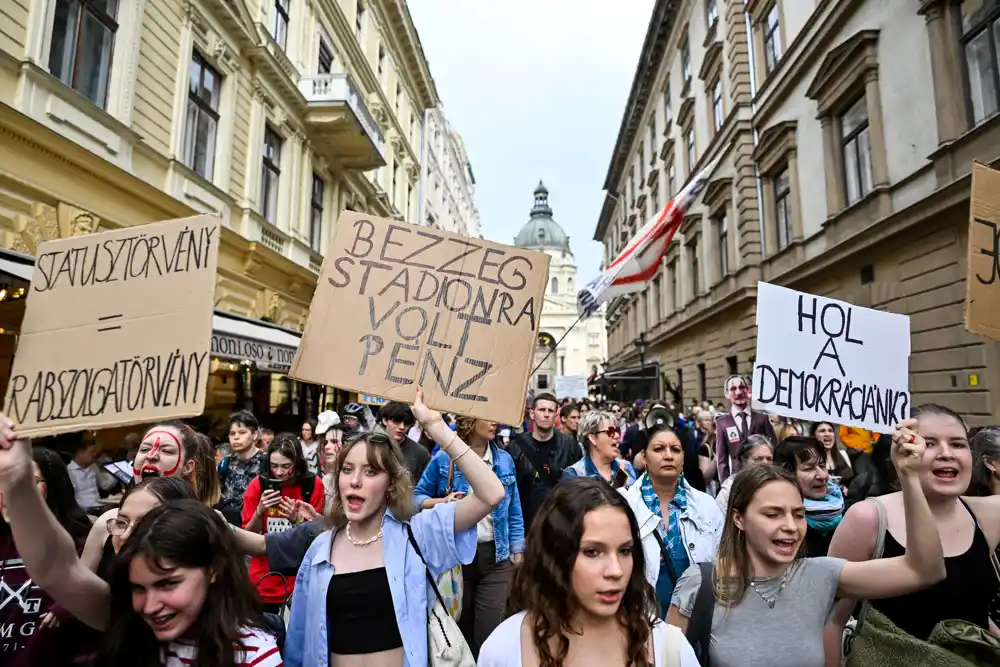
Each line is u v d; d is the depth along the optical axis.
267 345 9.36
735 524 2.19
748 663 2.00
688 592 2.23
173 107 10.09
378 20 21.80
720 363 18.67
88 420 2.14
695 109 21.50
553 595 1.69
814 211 13.15
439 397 2.56
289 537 2.69
